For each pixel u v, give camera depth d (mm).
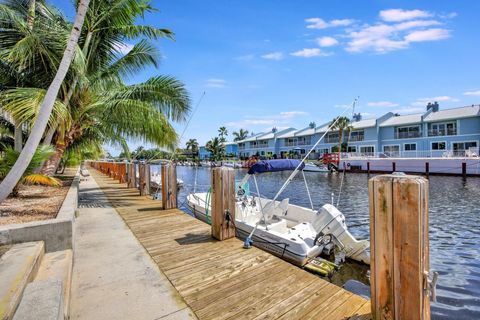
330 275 5215
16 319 1325
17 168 4109
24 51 5551
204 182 26719
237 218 7180
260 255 3734
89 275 3137
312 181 24766
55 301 1524
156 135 8242
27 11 7066
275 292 2760
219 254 3773
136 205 7574
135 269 3305
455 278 5492
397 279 1848
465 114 29328
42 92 5391
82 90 7816
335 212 5727
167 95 8375
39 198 5969
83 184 13461
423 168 26188
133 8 6938
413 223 1755
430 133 31859
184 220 5754
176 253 3820
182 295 2701
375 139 36188
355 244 5551
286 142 50219
